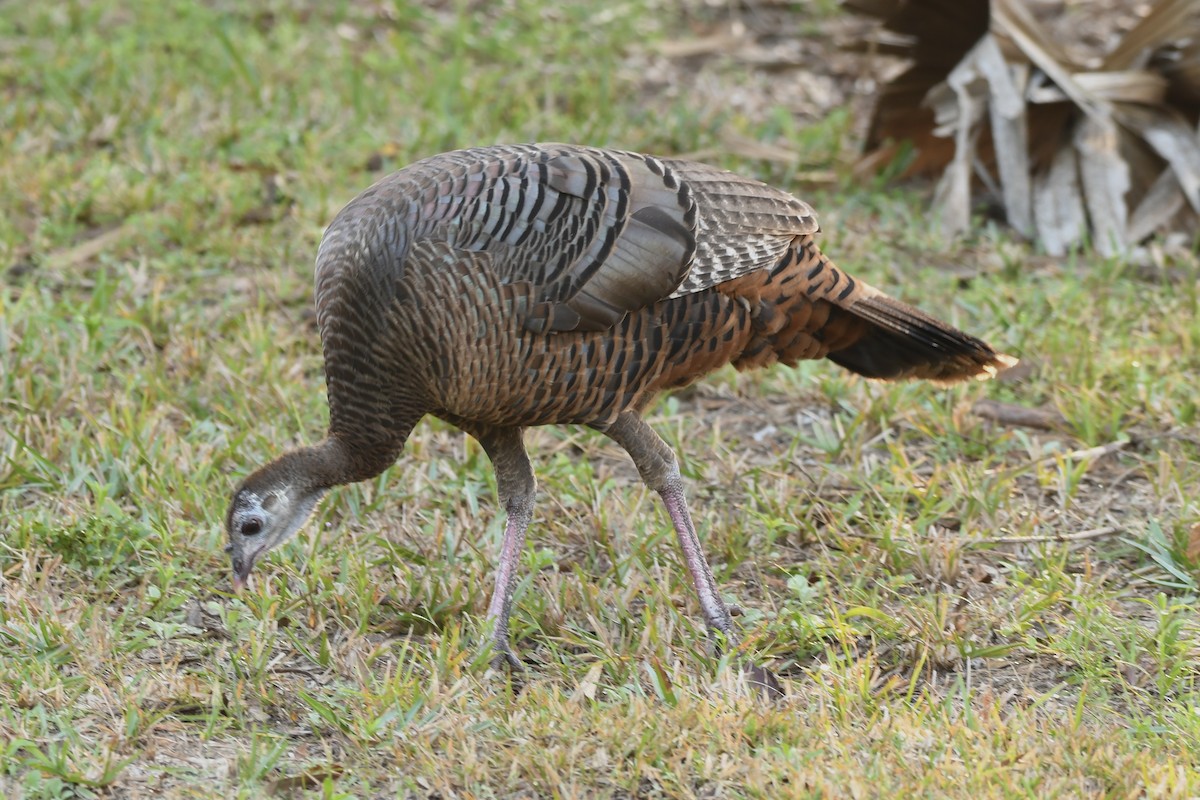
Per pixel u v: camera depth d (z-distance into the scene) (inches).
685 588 421.7
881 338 430.6
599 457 500.7
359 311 379.9
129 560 430.9
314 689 379.9
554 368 383.9
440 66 749.9
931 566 428.1
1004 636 397.4
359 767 344.8
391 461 400.8
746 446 504.1
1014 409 511.5
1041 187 626.5
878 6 624.7
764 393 532.7
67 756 343.6
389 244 376.2
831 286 409.4
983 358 426.9
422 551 436.1
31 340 522.0
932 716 356.5
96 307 548.1
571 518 452.1
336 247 386.9
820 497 467.5
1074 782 327.9
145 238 603.5
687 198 391.9
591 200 382.6
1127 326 548.4
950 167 633.0
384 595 417.4
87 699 369.4
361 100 708.7
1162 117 621.9
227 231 605.3
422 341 374.3
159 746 354.3
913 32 631.2
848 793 325.4
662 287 386.9
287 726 366.3
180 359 526.0
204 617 411.2
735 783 334.0
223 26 791.1
